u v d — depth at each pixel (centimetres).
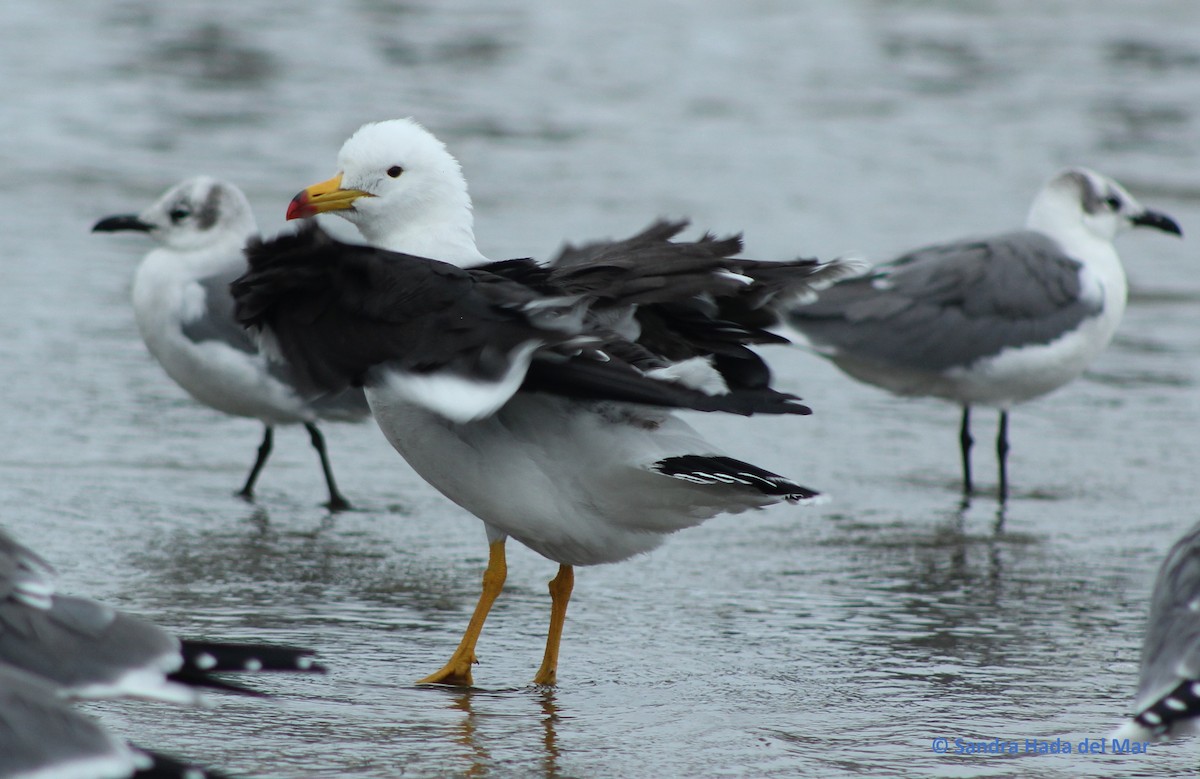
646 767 766
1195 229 2477
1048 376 1480
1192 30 4175
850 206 2544
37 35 3572
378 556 1174
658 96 3338
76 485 1323
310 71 3381
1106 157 2925
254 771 739
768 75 3569
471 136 2911
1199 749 807
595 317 861
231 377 1338
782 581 1134
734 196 2577
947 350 1456
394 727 814
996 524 1309
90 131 2806
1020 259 1504
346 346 830
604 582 1126
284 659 630
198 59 3438
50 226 2250
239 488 1367
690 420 1619
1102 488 1435
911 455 1541
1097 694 898
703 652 971
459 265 960
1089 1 4503
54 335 1795
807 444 1557
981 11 4369
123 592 1046
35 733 557
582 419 841
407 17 4009
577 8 4216
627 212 2423
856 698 886
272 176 2544
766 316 915
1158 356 1877
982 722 846
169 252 1416
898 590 1115
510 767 760
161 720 809
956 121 3195
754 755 787
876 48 3872
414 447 875
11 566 627
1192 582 709
